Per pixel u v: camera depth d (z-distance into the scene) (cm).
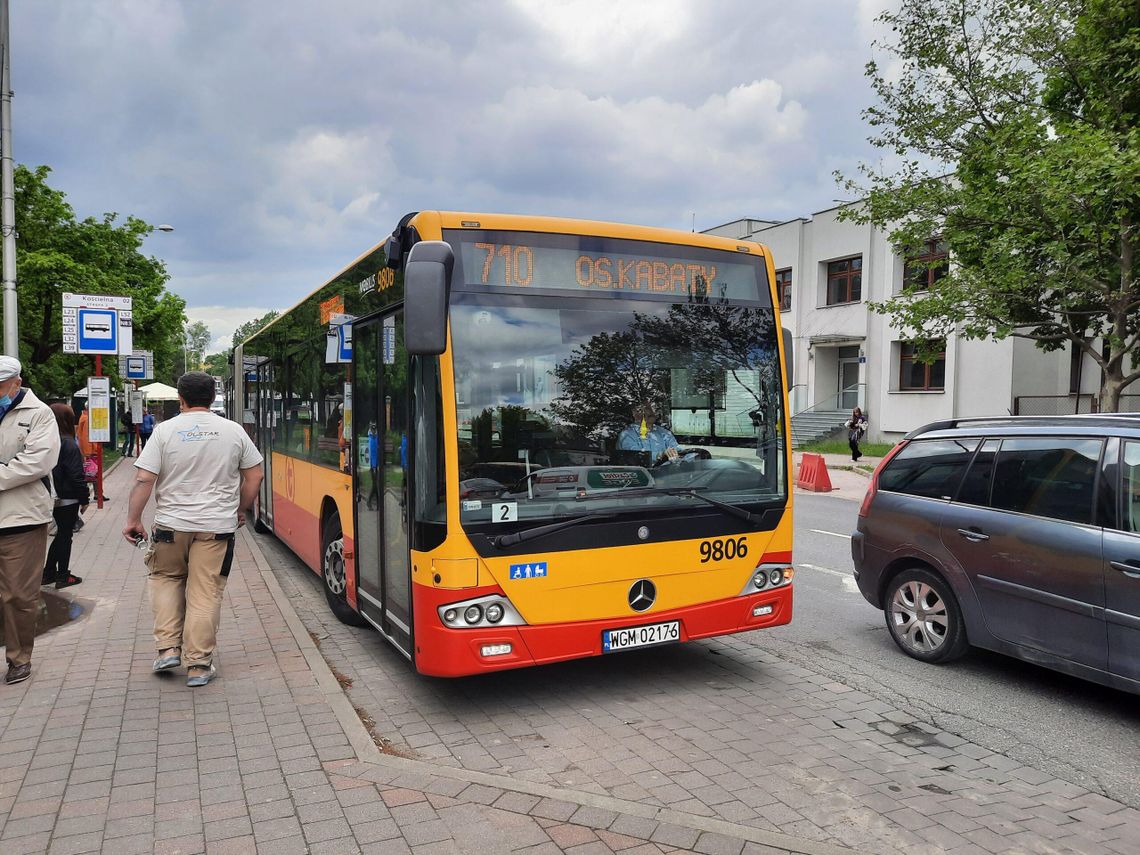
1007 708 507
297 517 855
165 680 525
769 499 538
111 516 1320
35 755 414
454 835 342
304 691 505
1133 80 1356
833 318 3144
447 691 535
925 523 585
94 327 1312
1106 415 509
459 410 450
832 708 506
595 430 485
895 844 347
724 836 342
